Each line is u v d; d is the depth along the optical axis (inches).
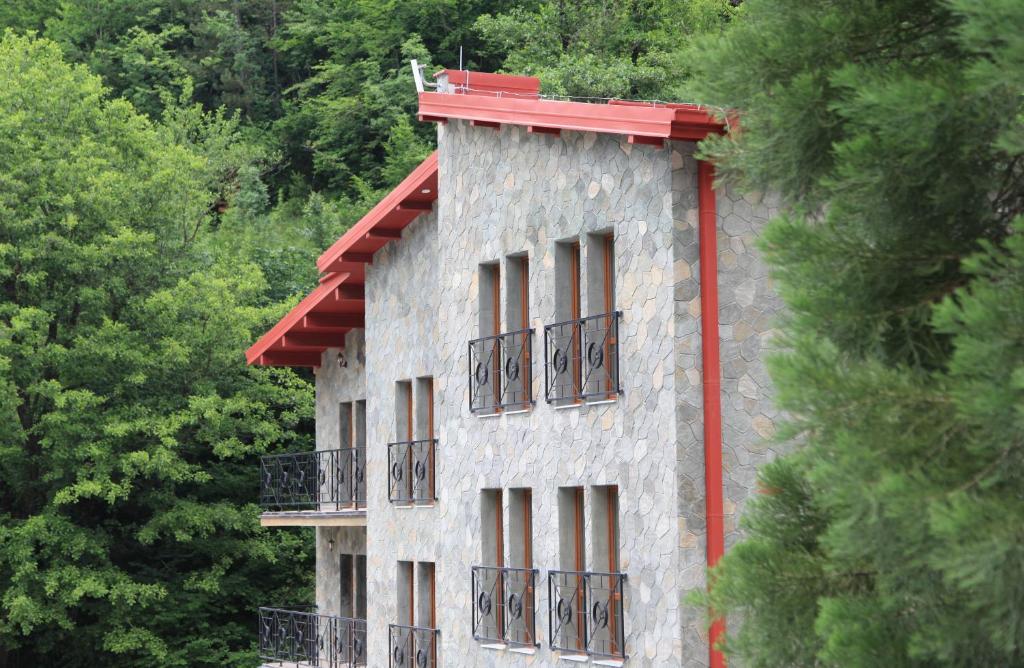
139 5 2753.4
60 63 1611.7
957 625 375.9
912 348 419.2
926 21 454.3
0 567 1466.5
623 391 749.3
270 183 2586.1
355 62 2551.7
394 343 1103.6
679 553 703.1
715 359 713.6
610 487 773.9
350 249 1131.3
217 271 1659.7
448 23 2493.8
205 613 1648.6
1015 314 338.3
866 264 424.5
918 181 408.5
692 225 722.8
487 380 875.4
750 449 711.7
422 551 1041.5
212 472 1726.1
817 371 389.1
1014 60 341.1
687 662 695.7
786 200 478.0
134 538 1654.8
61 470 1478.8
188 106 2655.0
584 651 761.6
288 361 1314.0
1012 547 327.6
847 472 364.8
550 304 816.3
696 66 472.7
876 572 442.0
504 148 867.4
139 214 1606.8
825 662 414.6
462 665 885.2
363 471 1213.7
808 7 459.5
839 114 424.5
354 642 1175.0
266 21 2874.0
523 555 844.6
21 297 1514.5
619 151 762.2
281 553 1692.9
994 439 344.8
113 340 1509.6
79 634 1568.7
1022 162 430.9
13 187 1477.6
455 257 917.8
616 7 1988.2
